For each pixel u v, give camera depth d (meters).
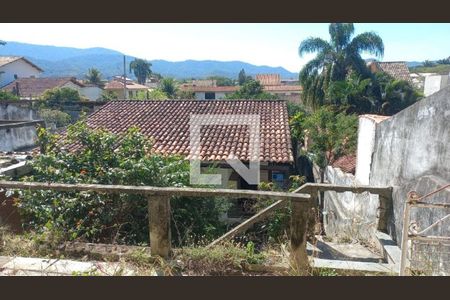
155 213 3.58
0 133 12.32
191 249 3.78
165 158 7.30
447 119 3.85
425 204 3.20
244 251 3.77
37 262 3.66
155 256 3.66
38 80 38.47
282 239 5.41
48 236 4.13
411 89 20.56
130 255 3.75
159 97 36.19
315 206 5.15
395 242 4.79
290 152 10.32
